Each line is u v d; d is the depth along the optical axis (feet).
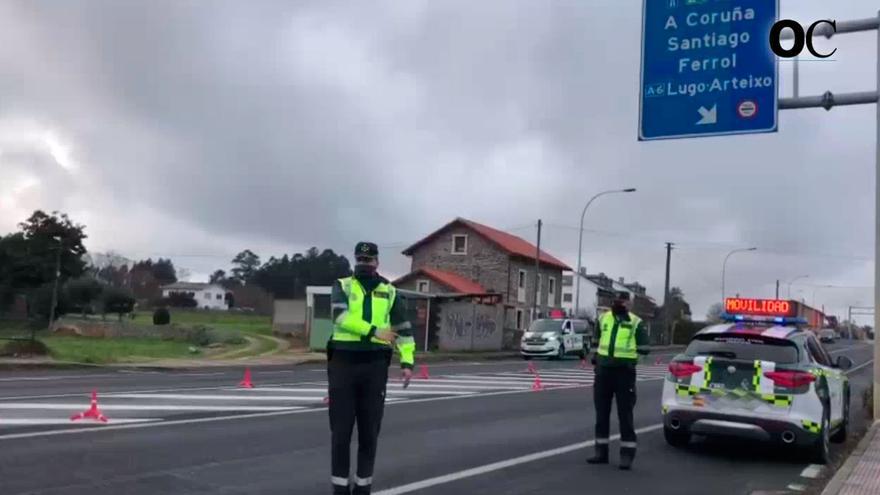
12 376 68.28
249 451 33.47
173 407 45.93
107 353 97.81
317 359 104.17
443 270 197.36
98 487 26.23
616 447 39.22
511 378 83.46
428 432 41.50
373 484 28.58
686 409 37.09
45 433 35.17
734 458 37.22
